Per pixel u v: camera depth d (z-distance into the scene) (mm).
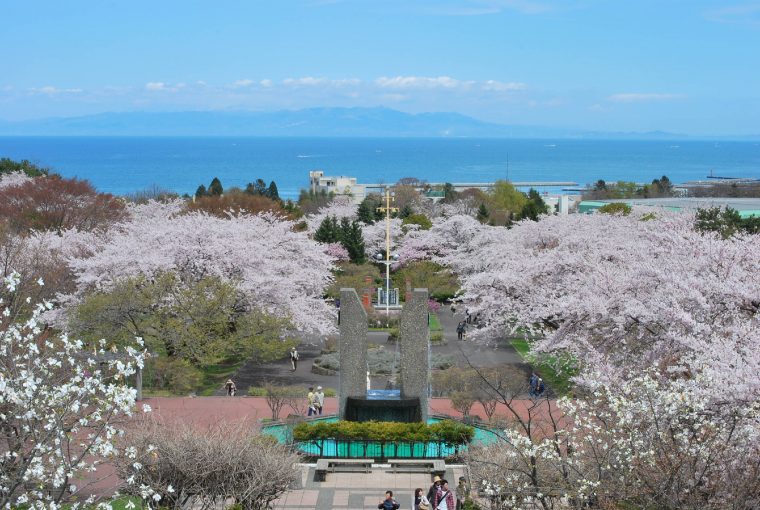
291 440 27359
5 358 15625
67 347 16203
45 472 15758
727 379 18094
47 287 42875
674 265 29234
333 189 154125
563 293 37969
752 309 25375
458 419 31562
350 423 27719
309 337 53500
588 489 16312
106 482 22719
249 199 85250
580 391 24812
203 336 39625
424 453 27328
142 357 16203
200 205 82375
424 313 30188
